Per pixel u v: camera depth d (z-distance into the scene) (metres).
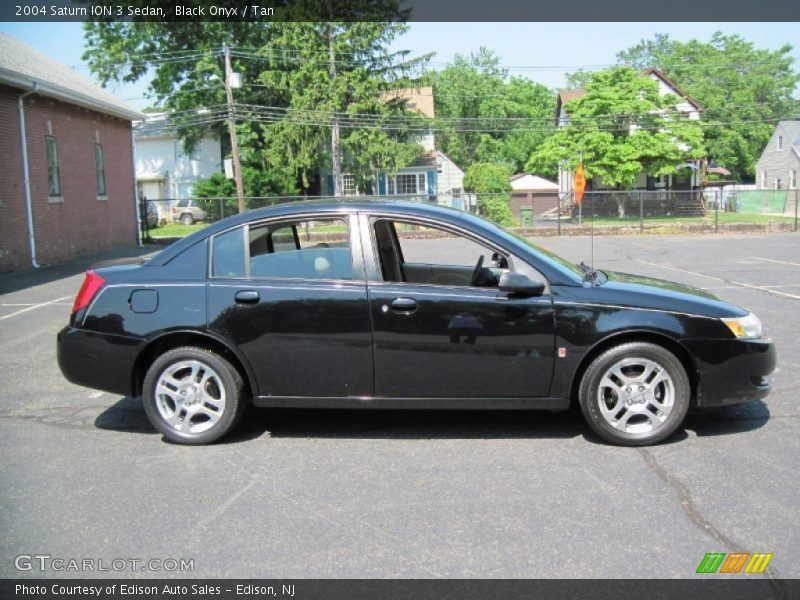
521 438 5.05
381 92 34.62
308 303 4.83
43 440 5.15
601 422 4.80
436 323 4.77
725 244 23.45
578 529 3.67
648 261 17.84
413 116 36.09
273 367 4.89
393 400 4.88
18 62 18.62
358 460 4.67
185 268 5.01
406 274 5.73
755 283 13.05
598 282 5.04
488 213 31.83
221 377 4.91
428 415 5.62
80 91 19.69
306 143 33.59
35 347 8.34
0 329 9.46
